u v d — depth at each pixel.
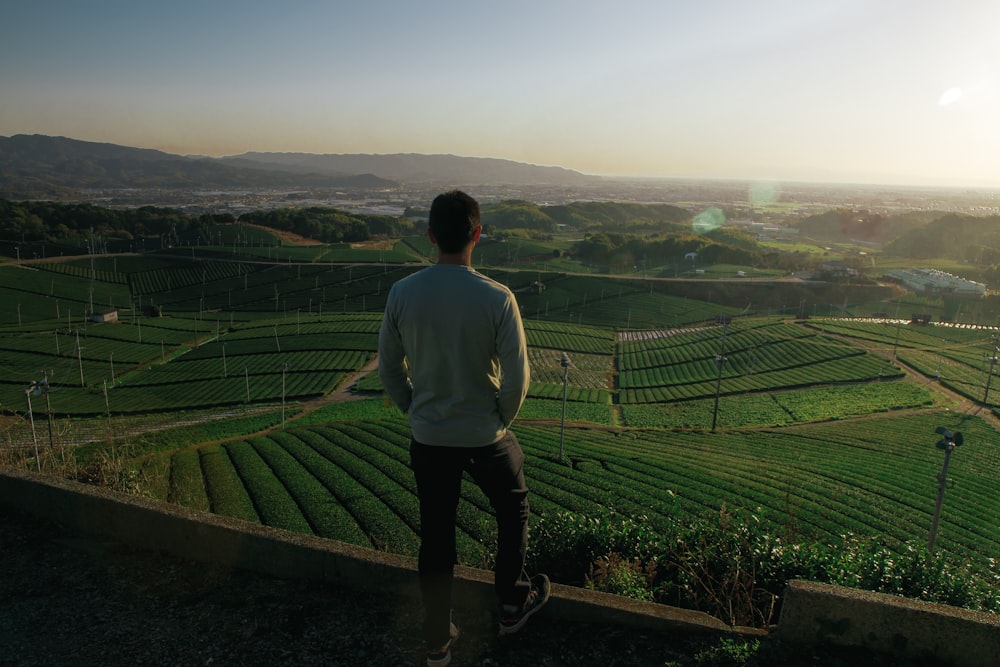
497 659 3.10
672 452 42.50
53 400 59.09
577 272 131.88
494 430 3.00
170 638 3.18
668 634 3.32
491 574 3.65
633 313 104.75
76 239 137.38
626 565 6.05
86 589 3.60
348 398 60.41
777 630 3.29
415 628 3.30
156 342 83.00
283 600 3.53
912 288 115.44
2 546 4.04
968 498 34.28
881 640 3.12
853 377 68.62
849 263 141.12
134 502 4.08
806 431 50.94
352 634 3.24
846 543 7.04
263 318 98.94
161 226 157.00
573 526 7.59
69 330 86.25
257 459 36.56
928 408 58.12
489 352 2.93
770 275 126.94
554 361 79.50
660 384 70.69
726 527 6.52
